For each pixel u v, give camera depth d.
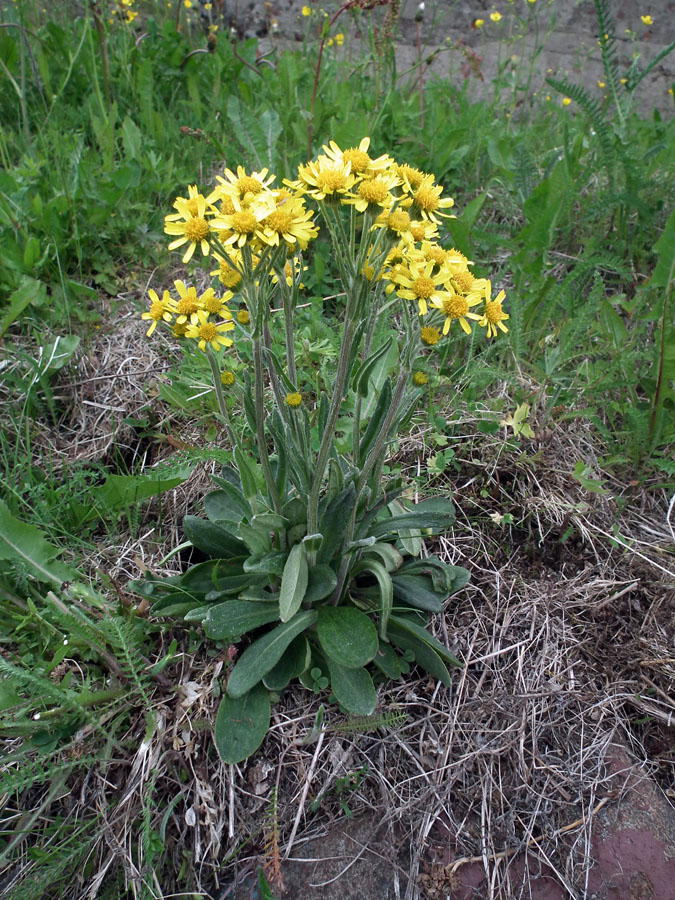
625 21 1.02
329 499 0.32
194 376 0.44
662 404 0.46
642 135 0.70
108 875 0.30
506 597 0.39
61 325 0.51
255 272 0.25
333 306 0.55
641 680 0.36
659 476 0.45
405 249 0.26
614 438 0.47
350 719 0.33
